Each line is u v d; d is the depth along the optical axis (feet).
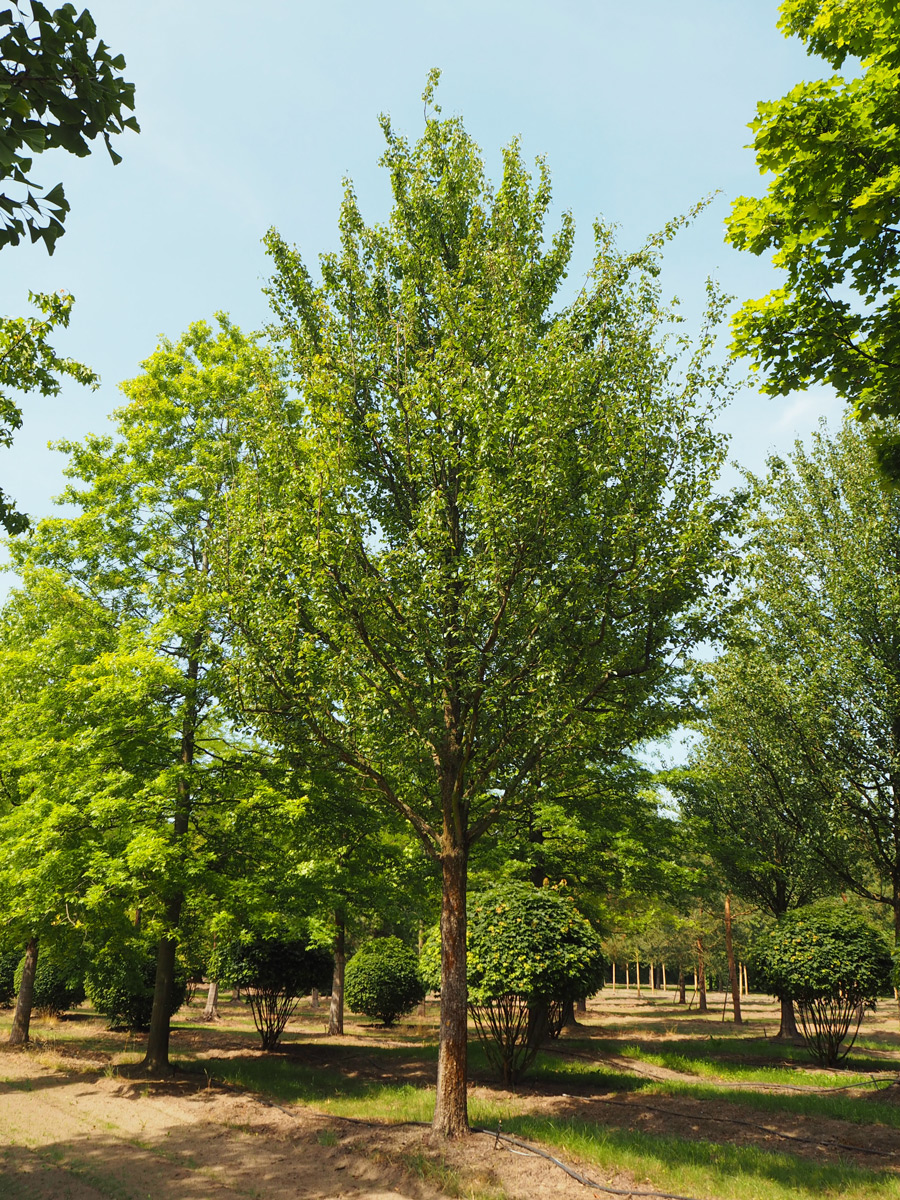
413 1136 29.58
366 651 30.91
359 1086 40.91
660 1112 33.76
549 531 27.81
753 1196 22.53
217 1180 25.61
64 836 39.42
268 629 31.01
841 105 21.15
